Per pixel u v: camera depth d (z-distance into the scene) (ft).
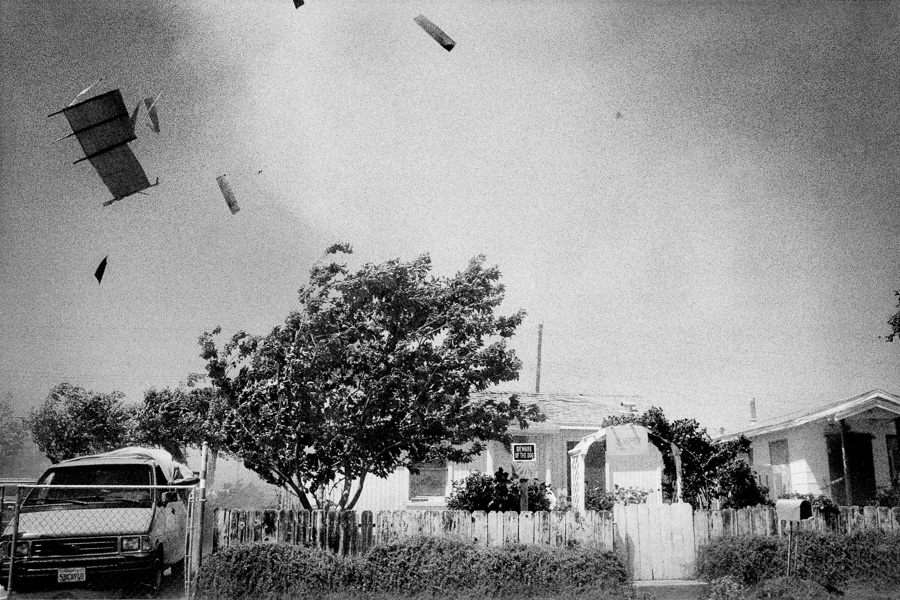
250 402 39.78
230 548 33.06
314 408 38.50
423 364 39.81
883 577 36.27
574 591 33.14
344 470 41.14
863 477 56.95
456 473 59.21
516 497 50.60
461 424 40.70
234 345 40.68
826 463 57.62
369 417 40.24
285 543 34.14
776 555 36.22
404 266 41.09
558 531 37.50
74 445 67.51
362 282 39.63
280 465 40.47
